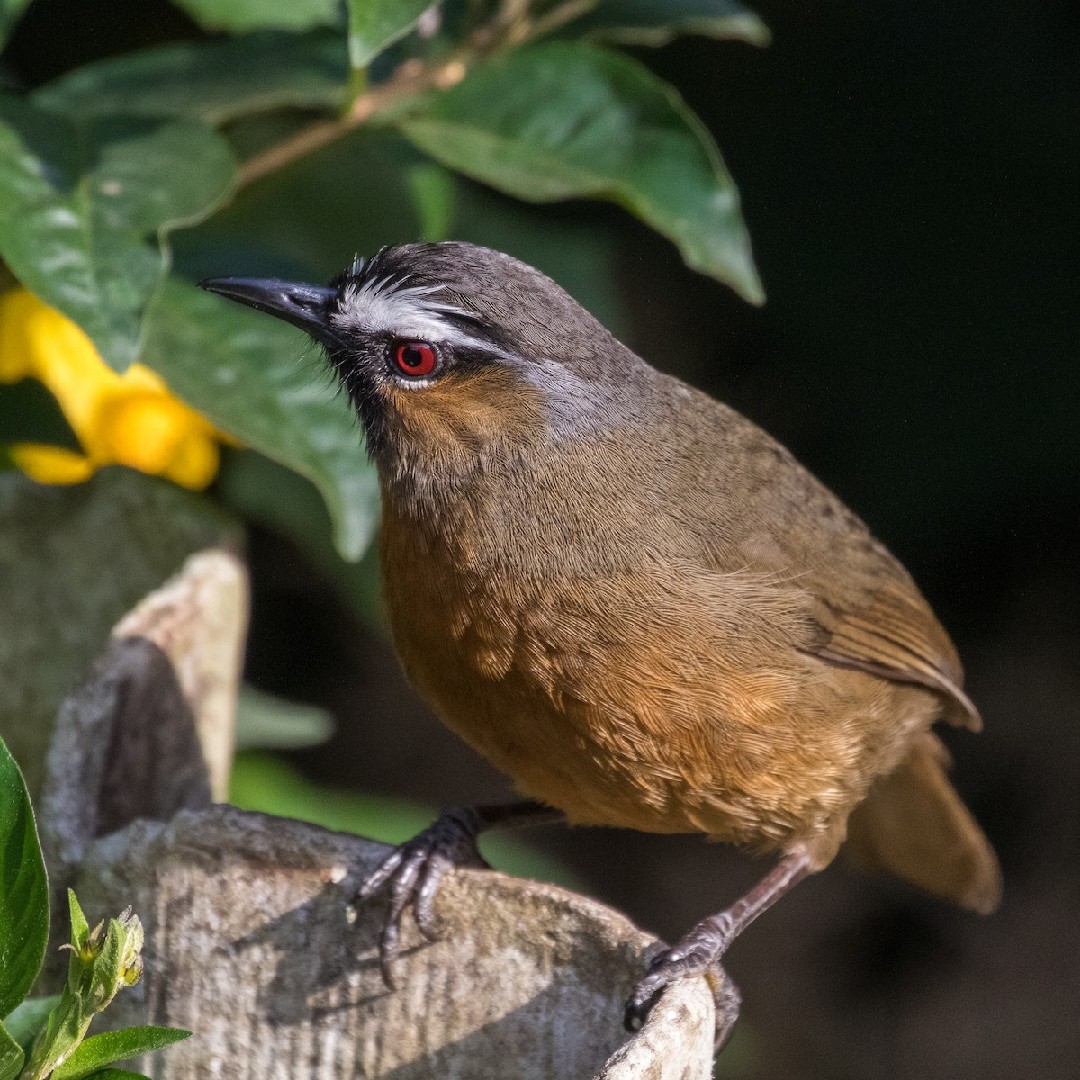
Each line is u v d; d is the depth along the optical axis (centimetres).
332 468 960
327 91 1026
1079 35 1691
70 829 845
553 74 996
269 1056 797
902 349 1747
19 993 634
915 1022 1872
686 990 700
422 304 902
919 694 1054
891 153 1708
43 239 829
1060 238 1698
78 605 1043
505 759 920
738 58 1702
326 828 804
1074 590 1880
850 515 1045
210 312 991
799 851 962
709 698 891
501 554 887
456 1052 768
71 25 1358
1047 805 1911
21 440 1148
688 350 1817
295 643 1869
